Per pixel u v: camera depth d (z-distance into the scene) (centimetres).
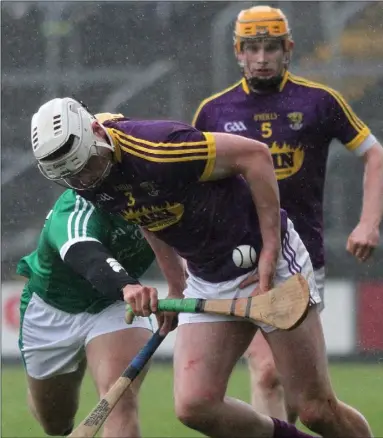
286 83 2328
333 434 1867
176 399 1836
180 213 1723
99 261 1809
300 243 1889
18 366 4284
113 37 4322
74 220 1883
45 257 1967
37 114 1644
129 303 1750
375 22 4319
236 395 3416
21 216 4319
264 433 1889
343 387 3575
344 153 4266
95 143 1619
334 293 4256
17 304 4288
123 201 1702
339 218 4272
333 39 4347
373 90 4322
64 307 1997
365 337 4247
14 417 3091
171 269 1934
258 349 2238
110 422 1883
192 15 4294
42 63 4344
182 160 1628
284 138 2306
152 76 4316
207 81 4294
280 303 1683
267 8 2327
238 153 1670
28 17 4344
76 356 2050
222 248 1791
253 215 1777
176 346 1866
